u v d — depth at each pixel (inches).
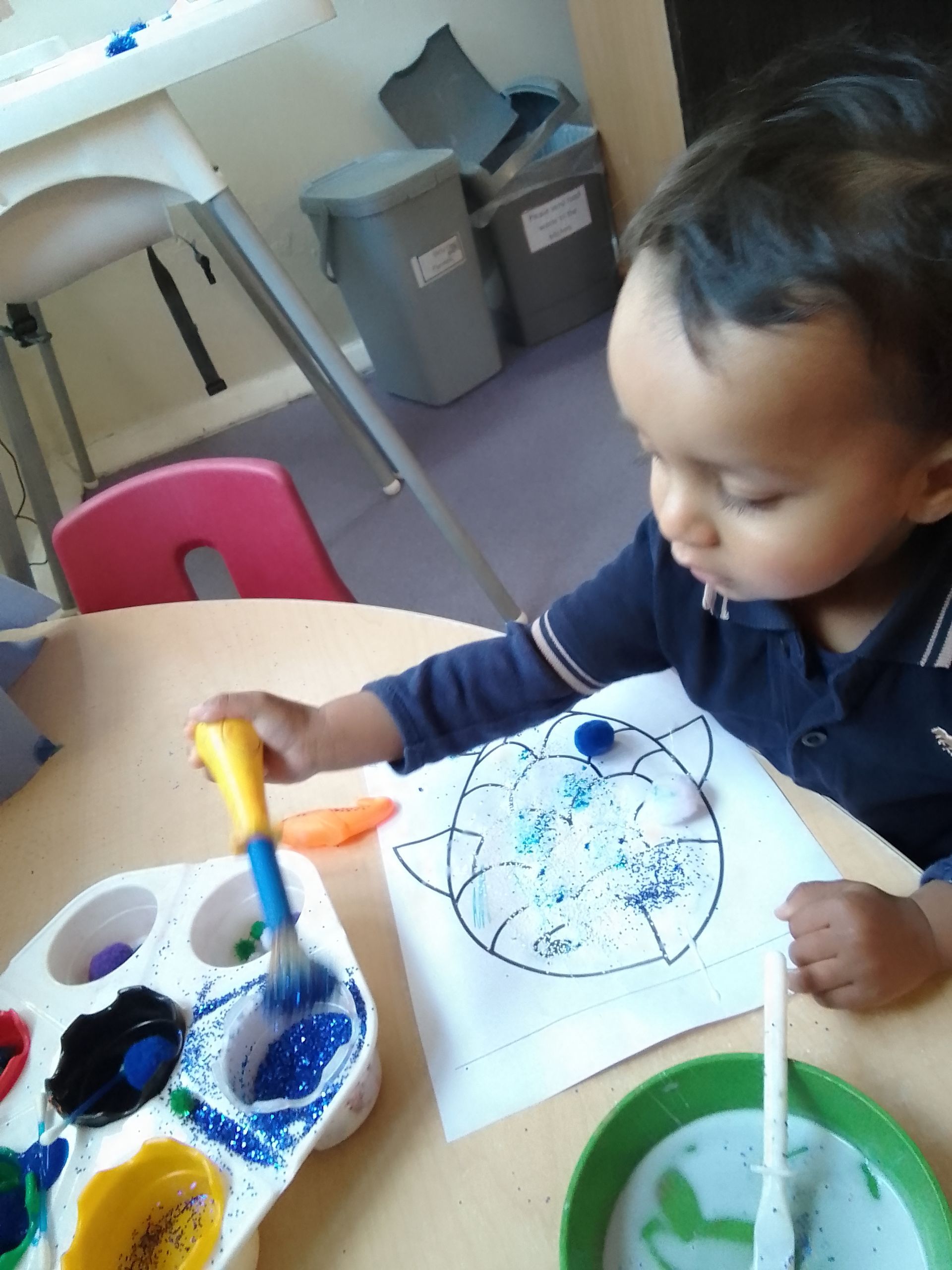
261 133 83.8
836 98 15.1
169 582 39.9
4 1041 19.8
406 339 83.4
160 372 90.9
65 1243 16.1
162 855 24.2
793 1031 17.1
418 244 79.0
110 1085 18.2
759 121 15.3
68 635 31.9
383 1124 17.5
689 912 19.5
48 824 26.0
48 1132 17.7
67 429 86.1
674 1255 14.8
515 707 24.8
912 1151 14.2
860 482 14.8
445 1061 18.2
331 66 83.4
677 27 69.6
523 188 84.4
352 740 24.0
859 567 18.9
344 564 73.1
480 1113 17.3
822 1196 14.9
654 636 24.9
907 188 13.8
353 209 77.0
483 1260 15.5
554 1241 15.5
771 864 19.9
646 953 19.0
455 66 86.9
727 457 14.7
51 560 65.3
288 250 88.8
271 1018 18.2
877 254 13.5
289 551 38.2
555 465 75.6
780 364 13.8
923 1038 16.6
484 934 20.1
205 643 30.2
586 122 91.4
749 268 13.9
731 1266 14.6
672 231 14.9
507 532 70.9
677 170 16.2
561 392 83.4
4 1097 18.8
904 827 23.4
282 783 24.2
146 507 38.3
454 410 85.7
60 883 24.2
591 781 22.8
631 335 15.3
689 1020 17.7
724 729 23.1
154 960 20.1
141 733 27.9
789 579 15.9
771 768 21.8
